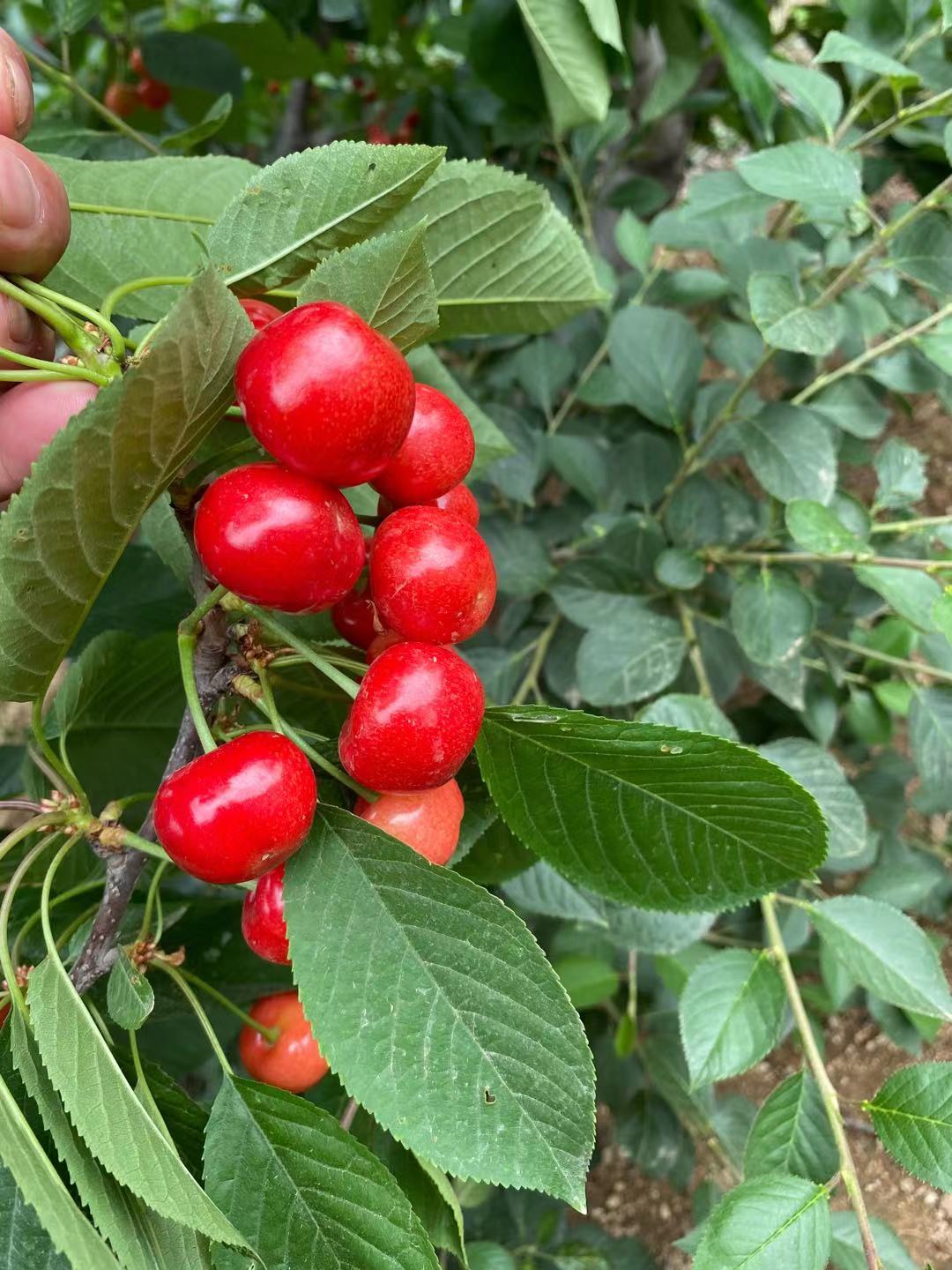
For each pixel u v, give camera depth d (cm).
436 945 15
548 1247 41
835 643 39
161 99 47
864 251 29
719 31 32
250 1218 17
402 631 15
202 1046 32
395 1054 15
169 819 14
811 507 29
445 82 53
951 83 33
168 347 11
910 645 42
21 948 23
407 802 16
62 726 23
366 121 61
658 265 42
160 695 26
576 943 40
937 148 37
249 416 13
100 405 11
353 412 12
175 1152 15
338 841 16
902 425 65
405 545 15
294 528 13
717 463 45
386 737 14
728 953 26
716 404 40
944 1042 55
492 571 15
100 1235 15
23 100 20
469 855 23
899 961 26
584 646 35
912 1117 22
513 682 40
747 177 27
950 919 58
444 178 20
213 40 43
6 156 15
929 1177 22
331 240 17
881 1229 24
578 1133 15
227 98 33
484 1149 14
